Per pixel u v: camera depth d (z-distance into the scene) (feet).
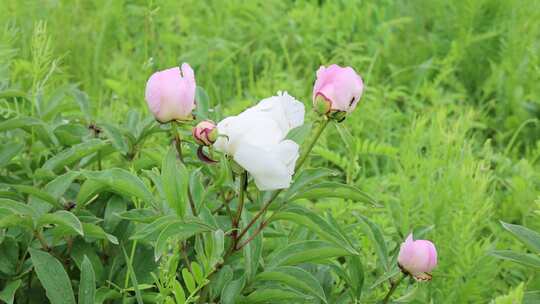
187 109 3.83
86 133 4.80
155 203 4.05
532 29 7.88
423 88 7.39
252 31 8.12
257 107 3.78
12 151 4.57
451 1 8.54
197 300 4.12
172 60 7.09
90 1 8.13
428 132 6.17
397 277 4.33
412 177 6.29
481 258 5.16
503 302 4.07
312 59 7.80
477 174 5.42
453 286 5.14
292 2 9.04
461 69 8.12
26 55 6.47
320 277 4.51
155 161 4.51
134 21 7.72
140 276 4.32
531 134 7.42
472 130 7.51
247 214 4.25
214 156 3.84
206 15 8.27
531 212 5.95
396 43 8.50
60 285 4.03
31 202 4.28
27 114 5.11
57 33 7.23
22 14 7.04
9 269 4.23
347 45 7.67
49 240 4.34
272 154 3.68
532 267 4.45
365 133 6.80
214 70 7.45
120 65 7.14
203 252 4.05
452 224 5.31
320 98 3.87
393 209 5.72
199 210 4.03
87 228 4.10
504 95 7.69
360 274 4.36
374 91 7.14
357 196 4.02
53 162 4.47
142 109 6.34
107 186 4.20
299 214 3.96
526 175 6.29
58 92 4.99
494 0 8.45
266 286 4.25
